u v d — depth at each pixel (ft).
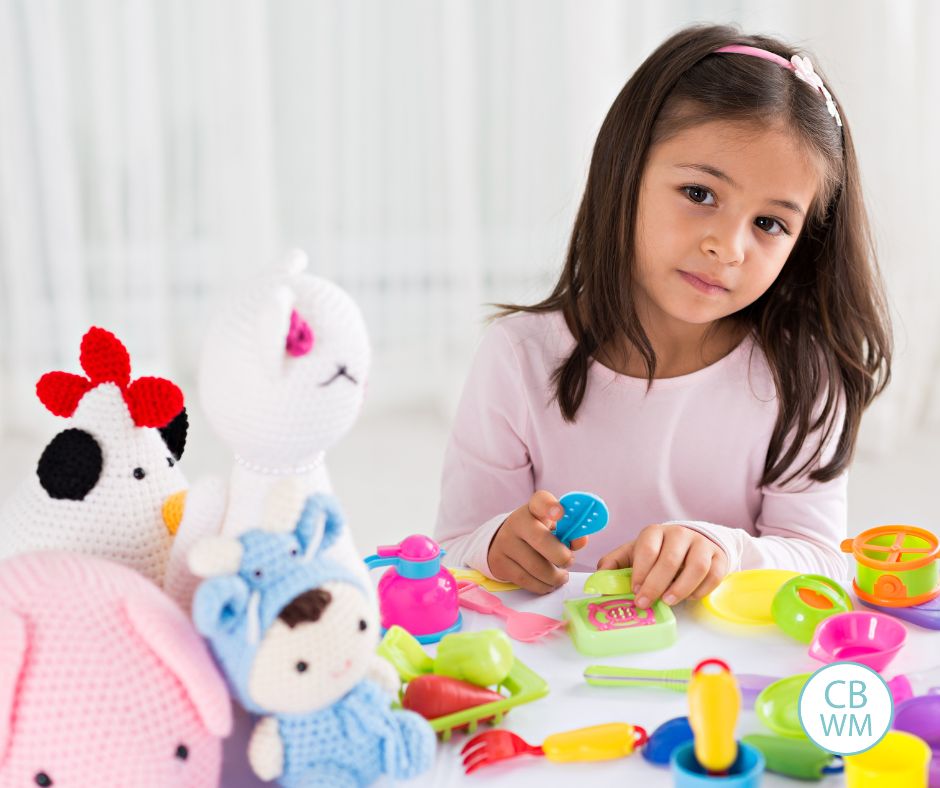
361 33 8.46
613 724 1.85
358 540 6.50
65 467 1.72
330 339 1.61
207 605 1.52
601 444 3.58
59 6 7.84
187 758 1.52
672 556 2.46
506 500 3.60
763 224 3.12
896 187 8.21
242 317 1.61
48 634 1.49
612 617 2.29
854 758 1.66
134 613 1.52
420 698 1.89
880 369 3.84
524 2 8.54
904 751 1.64
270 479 1.67
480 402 3.65
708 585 2.47
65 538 1.73
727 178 3.04
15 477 7.32
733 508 3.61
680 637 2.29
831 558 3.31
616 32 8.53
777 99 3.06
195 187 8.45
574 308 3.55
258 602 1.56
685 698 2.02
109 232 8.18
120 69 8.05
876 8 8.03
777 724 1.86
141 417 1.77
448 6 8.39
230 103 8.32
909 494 7.27
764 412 3.53
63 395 1.78
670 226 3.11
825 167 3.16
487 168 8.79
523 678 2.03
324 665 1.58
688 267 3.11
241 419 1.61
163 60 8.23
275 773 1.64
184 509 1.70
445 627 2.28
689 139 3.07
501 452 3.61
